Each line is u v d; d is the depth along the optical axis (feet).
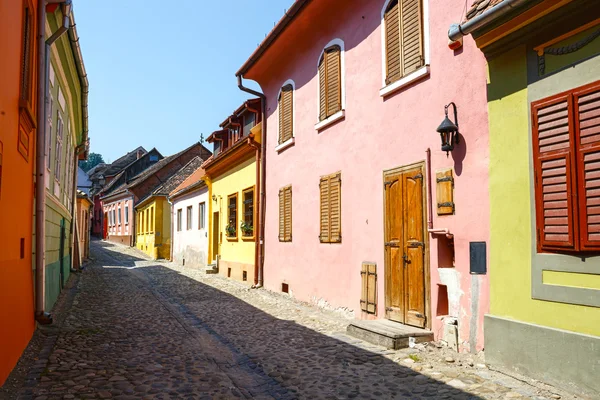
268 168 47.06
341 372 18.90
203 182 72.95
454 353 20.51
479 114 20.11
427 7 23.79
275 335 26.43
